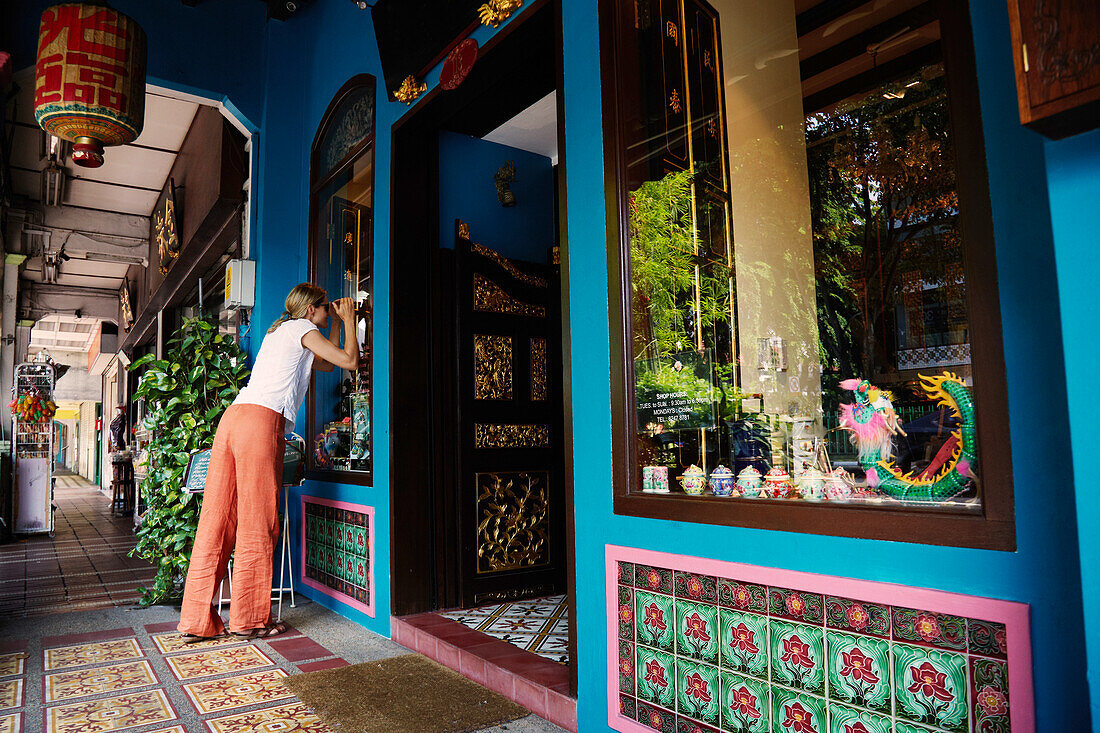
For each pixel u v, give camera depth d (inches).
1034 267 47.9
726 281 103.2
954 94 53.0
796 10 121.0
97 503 557.0
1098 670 36.1
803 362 109.0
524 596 156.9
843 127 123.7
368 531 148.3
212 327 177.5
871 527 56.8
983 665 49.4
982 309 50.7
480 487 152.6
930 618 52.6
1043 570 46.4
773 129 119.8
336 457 171.0
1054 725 45.4
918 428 60.1
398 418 141.2
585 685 87.1
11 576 213.2
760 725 65.4
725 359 96.7
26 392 337.1
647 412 85.4
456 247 153.9
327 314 150.8
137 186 320.8
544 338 170.1
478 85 124.4
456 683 108.0
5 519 318.3
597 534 87.1
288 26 198.5
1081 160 38.1
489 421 156.1
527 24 105.3
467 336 153.6
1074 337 37.9
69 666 118.0
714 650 70.5
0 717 94.6
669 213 95.6
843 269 119.2
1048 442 46.6
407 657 123.0
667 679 75.8
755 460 79.0
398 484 139.6
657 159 93.8
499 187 166.1
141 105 138.9
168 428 167.6
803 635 61.9
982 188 50.9
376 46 153.4
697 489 78.1
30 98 238.8
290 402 140.9
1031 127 37.7
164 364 169.8
